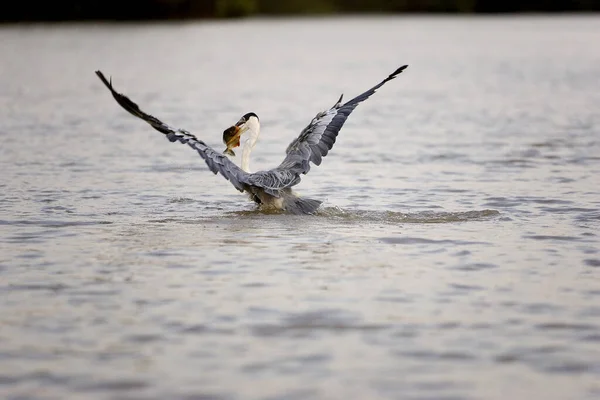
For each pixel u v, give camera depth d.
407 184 18.36
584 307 10.59
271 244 13.29
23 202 16.42
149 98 37.50
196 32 89.88
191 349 9.40
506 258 12.55
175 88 42.12
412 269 12.03
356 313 10.38
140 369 8.95
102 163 21.09
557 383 8.66
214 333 9.80
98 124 28.78
